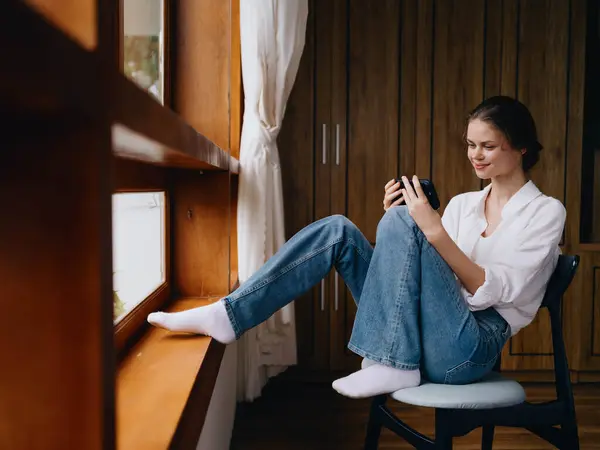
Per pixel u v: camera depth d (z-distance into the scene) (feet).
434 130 9.32
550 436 4.41
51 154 1.36
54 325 1.40
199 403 3.30
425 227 4.16
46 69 1.04
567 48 9.35
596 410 8.10
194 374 3.31
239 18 7.11
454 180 9.37
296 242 4.67
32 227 1.38
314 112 9.18
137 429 2.45
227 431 6.12
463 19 9.27
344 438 6.90
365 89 9.21
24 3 0.96
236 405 7.86
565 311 9.53
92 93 1.30
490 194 4.99
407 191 4.34
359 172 9.27
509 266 4.36
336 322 9.37
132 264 4.21
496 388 4.14
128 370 3.40
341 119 9.20
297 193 9.23
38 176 1.36
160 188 5.15
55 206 1.37
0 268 1.38
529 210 4.54
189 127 2.93
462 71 9.30
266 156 6.83
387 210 4.43
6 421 1.42
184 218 5.74
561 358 4.45
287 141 9.19
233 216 6.82
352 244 4.75
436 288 4.18
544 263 4.41
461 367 4.18
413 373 4.16
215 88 5.92
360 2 9.14
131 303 4.25
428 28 9.23
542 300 4.57
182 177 5.71
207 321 4.31
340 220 4.78
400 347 4.13
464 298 4.35
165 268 5.56
